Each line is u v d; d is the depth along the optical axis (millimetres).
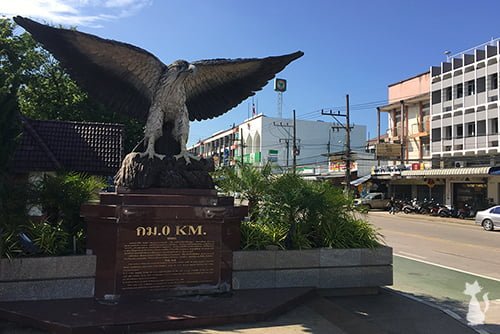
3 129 5480
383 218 28188
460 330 5652
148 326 5059
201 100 7477
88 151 17141
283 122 57625
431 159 31469
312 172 47219
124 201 6098
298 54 7199
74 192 7027
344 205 7996
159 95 6621
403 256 12539
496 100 28766
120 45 6328
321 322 5578
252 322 5500
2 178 5629
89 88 6734
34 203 6477
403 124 38656
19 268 5703
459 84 32031
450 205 31094
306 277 6926
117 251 5875
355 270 7156
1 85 5570
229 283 6496
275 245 7086
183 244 6176
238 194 8242
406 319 6035
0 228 5613
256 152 57969
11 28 19875
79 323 4922
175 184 6492
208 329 5215
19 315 5227
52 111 23234
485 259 12133
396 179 36312
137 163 6449
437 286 8602
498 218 20578
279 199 7641
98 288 5926
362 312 6320
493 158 28422
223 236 6453
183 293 6145
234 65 7055
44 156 14680
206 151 84750
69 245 6516
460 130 31734
